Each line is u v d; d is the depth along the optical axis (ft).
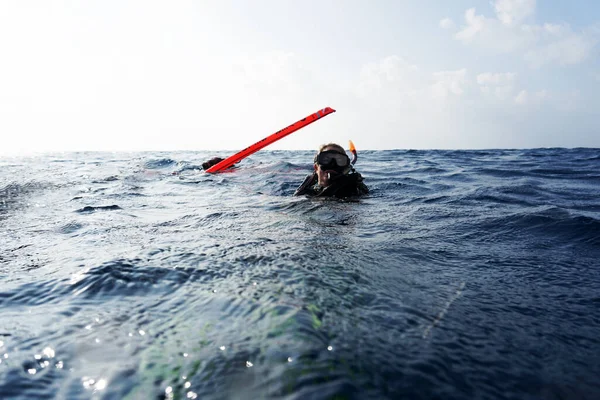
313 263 4.68
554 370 2.50
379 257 5.09
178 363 2.50
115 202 10.95
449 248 5.74
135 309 3.37
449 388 2.26
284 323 3.01
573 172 21.16
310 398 2.11
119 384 2.30
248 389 2.21
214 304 3.43
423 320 3.17
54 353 2.65
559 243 6.08
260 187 14.93
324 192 12.15
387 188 14.39
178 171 21.13
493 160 33.83
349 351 2.61
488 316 3.31
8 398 2.17
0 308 3.45
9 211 9.27
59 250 5.60
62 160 31.12
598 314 3.40
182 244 5.73
